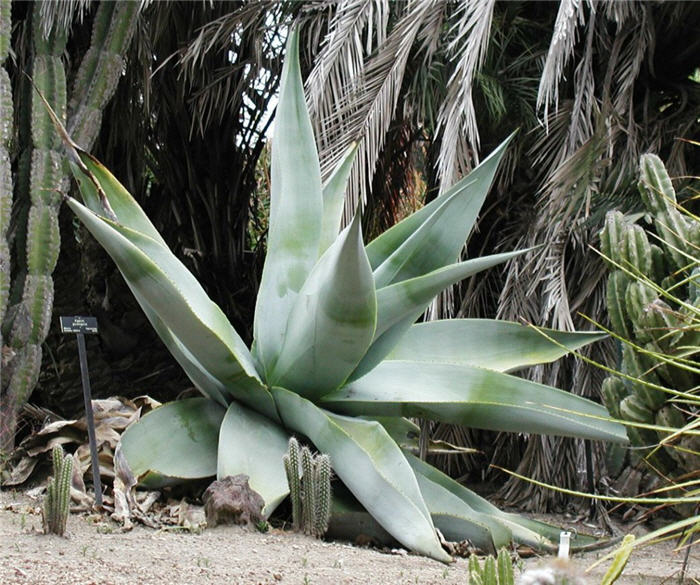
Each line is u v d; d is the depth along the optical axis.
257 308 5.98
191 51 8.57
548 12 8.50
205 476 5.26
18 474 5.34
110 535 4.21
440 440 7.88
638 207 7.21
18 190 6.35
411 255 5.63
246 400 5.55
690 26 7.60
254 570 3.58
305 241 5.94
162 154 10.38
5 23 6.06
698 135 7.72
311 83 7.31
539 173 7.84
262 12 8.94
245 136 10.50
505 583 2.22
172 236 10.51
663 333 3.96
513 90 8.16
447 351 6.13
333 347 5.22
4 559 3.41
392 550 4.61
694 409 4.09
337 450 5.00
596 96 8.11
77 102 6.59
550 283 7.02
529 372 7.45
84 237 9.31
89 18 7.58
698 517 2.17
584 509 6.84
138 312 9.29
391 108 7.42
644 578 3.98
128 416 5.82
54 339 8.95
